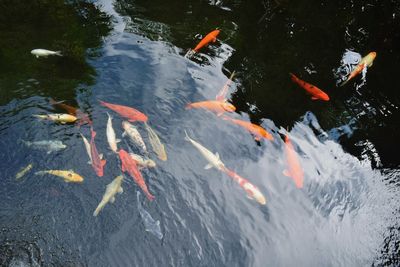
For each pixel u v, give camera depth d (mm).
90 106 5652
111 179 5191
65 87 5793
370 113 6035
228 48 6477
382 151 5711
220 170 5348
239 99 5938
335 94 6156
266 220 5121
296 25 6922
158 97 5828
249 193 5188
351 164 5570
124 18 6730
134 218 5008
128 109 5535
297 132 5734
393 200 5375
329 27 6934
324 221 5184
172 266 4840
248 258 4918
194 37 6570
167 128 5602
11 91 5688
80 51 6199
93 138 5375
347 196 5352
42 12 6652
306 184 5375
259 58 6414
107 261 4809
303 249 5016
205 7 7059
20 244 4832
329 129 5816
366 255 5047
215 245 4957
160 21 6746
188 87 5961
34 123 5461
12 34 6305
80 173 5203
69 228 4926
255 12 7051
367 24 6969
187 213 5090
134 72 6043
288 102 5980
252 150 5539
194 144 5348
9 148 5285
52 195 5074
